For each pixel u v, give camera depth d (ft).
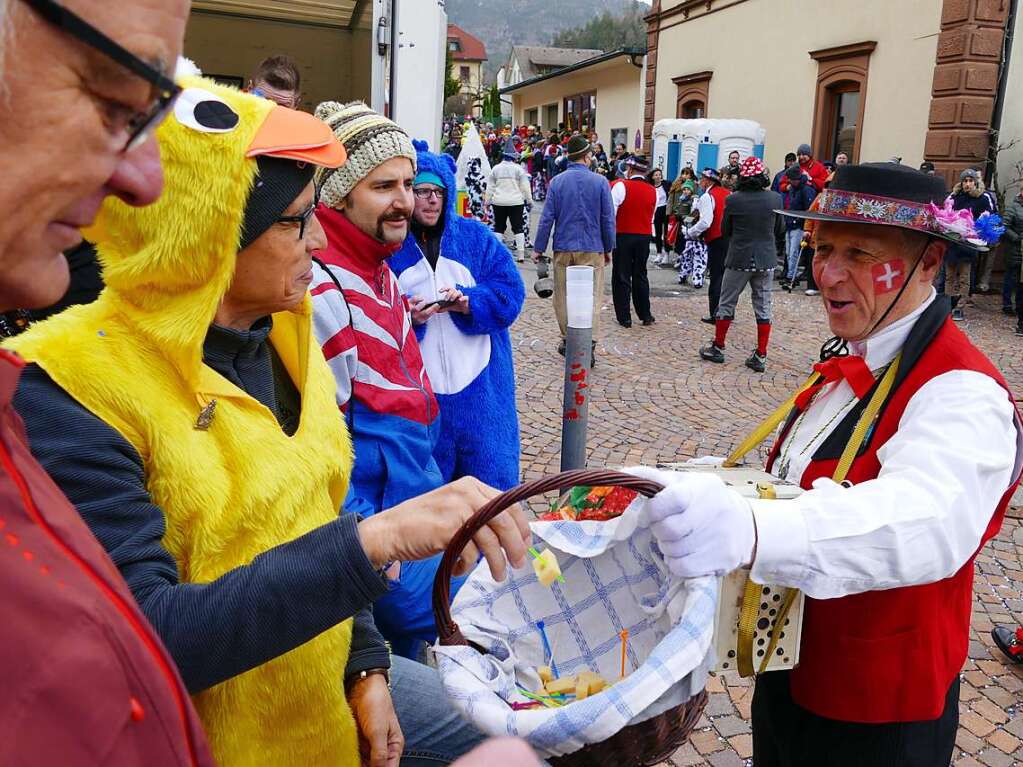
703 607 3.89
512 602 4.75
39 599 1.83
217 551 3.74
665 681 3.54
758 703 5.71
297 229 4.09
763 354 23.27
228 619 3.26
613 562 4.72
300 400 4.79
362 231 7.23
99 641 1.90
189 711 2.27
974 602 11.89
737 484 5.07
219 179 3.51
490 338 9.55
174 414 3.65
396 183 7.16
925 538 4.16
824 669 4.89
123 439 3.43
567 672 4.69
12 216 1.86
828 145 45.19
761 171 22.50
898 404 4.80
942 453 4.33
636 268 27.94
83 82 1.86
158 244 3.48
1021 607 11.80
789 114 47.29
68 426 3.30
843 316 5.09
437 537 3.65
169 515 3.66
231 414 3.88
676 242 41.65
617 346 25.71
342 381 6.81
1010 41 35.47
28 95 1.79
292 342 4.76
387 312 7.33
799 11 45.60
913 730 4.87
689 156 48.85
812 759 5.22
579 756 3.55
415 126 16.39
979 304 34.09
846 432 5.06
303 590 3.36
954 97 36.09
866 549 4.11
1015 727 9.38
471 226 9.59
